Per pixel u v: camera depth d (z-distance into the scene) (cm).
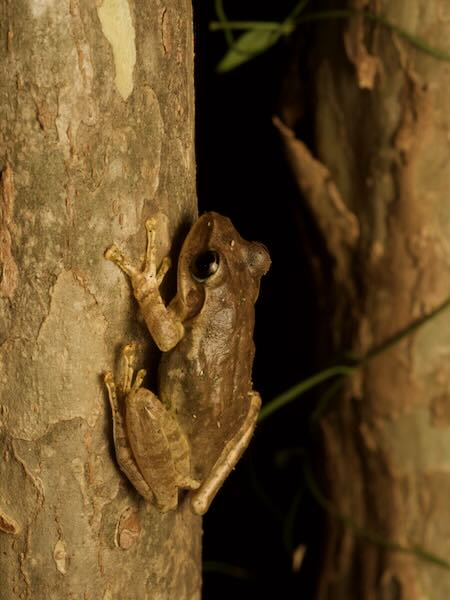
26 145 54
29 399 56
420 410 71
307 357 74
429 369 70
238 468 83
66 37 54
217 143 78
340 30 69
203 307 56
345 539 73
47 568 57
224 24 70
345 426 72
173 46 56
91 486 56
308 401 75
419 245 69
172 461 56
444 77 68
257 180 78
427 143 68
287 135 70
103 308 56
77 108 54
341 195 70
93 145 55
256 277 57
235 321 56
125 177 55
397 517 72
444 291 69
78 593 57
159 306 56
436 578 72
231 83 77
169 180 57
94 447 56
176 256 57
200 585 61
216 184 79
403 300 70
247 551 86
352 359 71
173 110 56
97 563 57
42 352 55
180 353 56
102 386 56
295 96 71
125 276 56
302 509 79
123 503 57
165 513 58
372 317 70
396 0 68
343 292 71
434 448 71
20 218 55
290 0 73
